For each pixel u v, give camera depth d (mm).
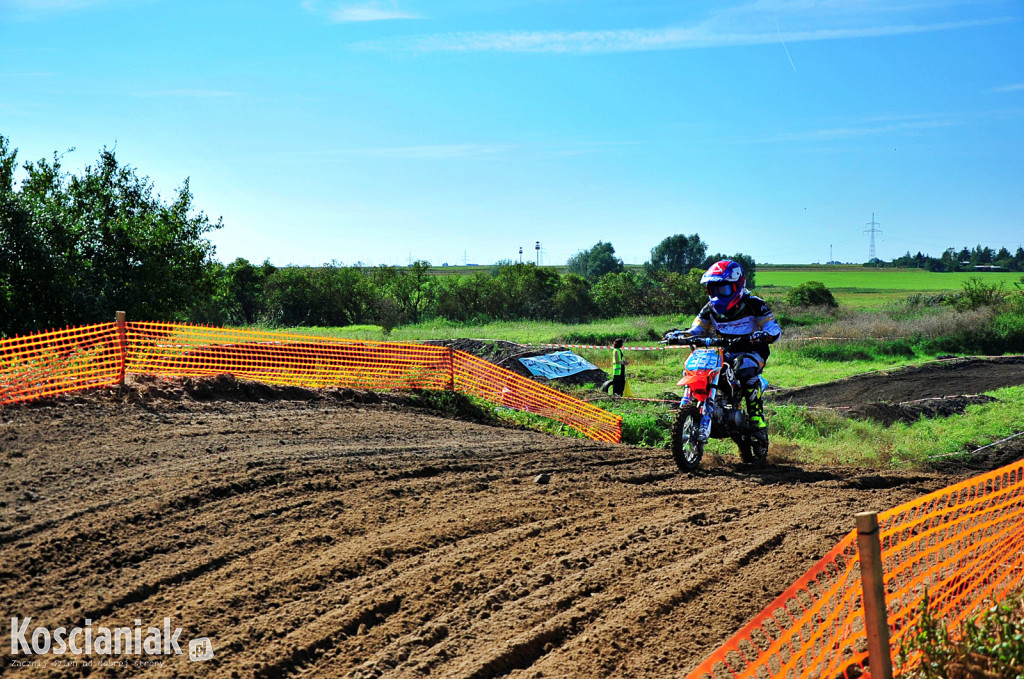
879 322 33344
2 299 14312
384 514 6227
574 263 111188
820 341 29312
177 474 6629
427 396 11773
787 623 4551
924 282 122688
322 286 45281
